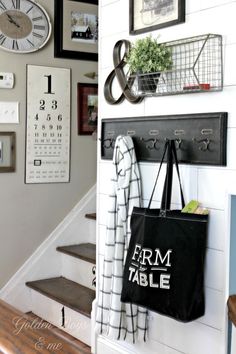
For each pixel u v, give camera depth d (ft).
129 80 8.10
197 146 7.09
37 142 11.06
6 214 10.80
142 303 7.04
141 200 8.07
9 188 10.80
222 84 6.68
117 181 8.09
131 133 8.26
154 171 7.88
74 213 11.68
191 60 7.13
